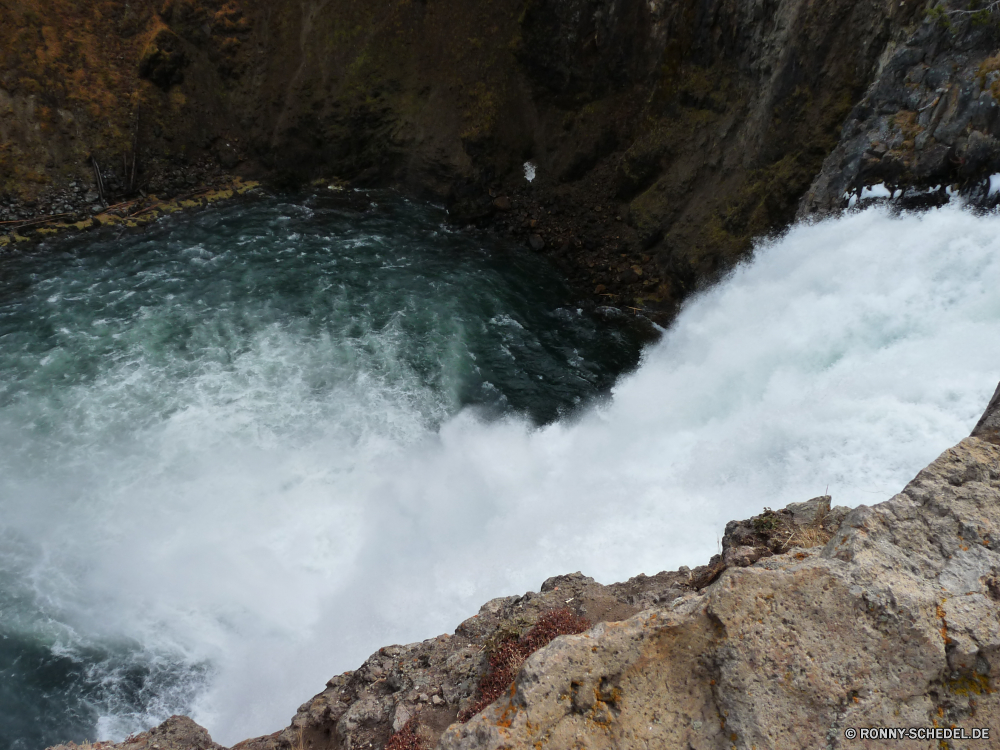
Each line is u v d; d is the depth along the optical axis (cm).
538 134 3450
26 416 2247
